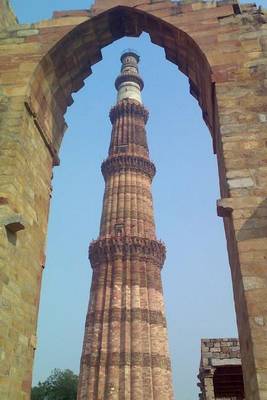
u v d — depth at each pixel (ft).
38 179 36.06
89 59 41.78
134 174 125.39
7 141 32.37
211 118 36.09
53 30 38.32
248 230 26.11
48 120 38.91
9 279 29.04
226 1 37.14
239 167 28.76
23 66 36.29
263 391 21.04
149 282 105.91
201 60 35.70
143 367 91.76
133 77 156.56
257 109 31.09
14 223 28.99
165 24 37.40
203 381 59.26
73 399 170.71
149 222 117.19
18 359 29.68
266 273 24.50
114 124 143.84
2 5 39.32
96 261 110.52
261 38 34.37
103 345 94.79
